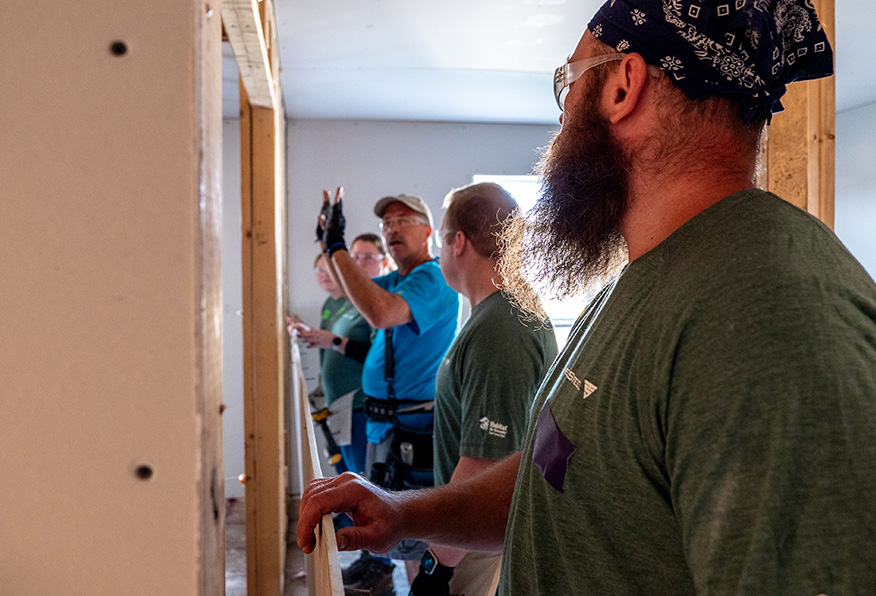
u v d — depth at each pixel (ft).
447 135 14.70
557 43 9.53
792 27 2.07
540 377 4.33
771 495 1.39
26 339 1.29
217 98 1.55
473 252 4.88
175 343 1.30
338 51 9.79
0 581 1.30
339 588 2.02
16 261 1.28
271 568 7.68
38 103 1.28
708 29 1.98
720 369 1.57
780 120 5.60
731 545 1.43
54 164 1.28
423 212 8.70
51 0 1.27
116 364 1.29
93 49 1.28
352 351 10.45
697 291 1.73
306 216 14.23
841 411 1.40
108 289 1.29
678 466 1.62
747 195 1.92
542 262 2.80
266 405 7.62
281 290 8.89
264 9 5.96
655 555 1.79
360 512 2.87
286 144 14.16
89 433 1.30
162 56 1.28
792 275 1.59
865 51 10.91
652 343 1.82
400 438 7.47
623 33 2.19
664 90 2.12
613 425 1.89
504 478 3.21
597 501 1.92
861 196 15.01
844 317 1.54
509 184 15.03
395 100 12.73
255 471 7.64
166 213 1.29
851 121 15.28
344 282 7.63
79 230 1.28
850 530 1.32
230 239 13.04
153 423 1.30
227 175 12.94
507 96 12.44
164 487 1.30
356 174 14.40
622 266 2.69
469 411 4.33
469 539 3.11
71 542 1.30
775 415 1.44
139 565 1.31
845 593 1.29
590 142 2.32
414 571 7.96
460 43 9.54
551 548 2.10
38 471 1.30
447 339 7.84
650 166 2.17
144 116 1.28
